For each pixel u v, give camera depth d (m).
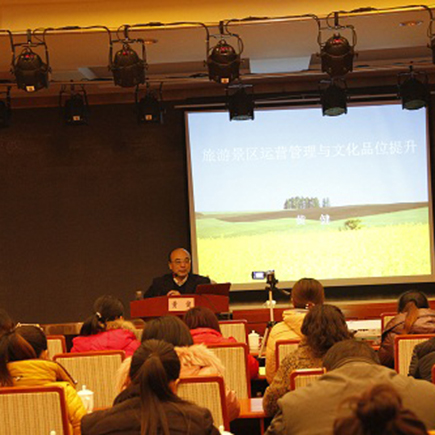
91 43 6.98
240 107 8.52
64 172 9.76
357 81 9.53
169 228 9.73
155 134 9.74
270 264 9.55
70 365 4.56
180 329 3.47
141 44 7.15
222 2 6.57
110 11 6.57
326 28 6.38
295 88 9.57
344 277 9.51
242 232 9.58
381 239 9.50
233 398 3.46
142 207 9.74
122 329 5.02
